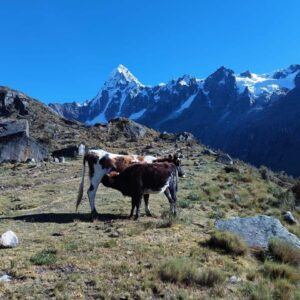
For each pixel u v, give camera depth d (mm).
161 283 10117
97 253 11812
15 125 51125
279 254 12438
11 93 88750
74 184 27406
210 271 10477
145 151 52719
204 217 16953
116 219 16156
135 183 16109
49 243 12789
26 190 26016
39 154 48938
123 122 74812
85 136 68125
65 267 10859
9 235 12508
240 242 12609
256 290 10023
